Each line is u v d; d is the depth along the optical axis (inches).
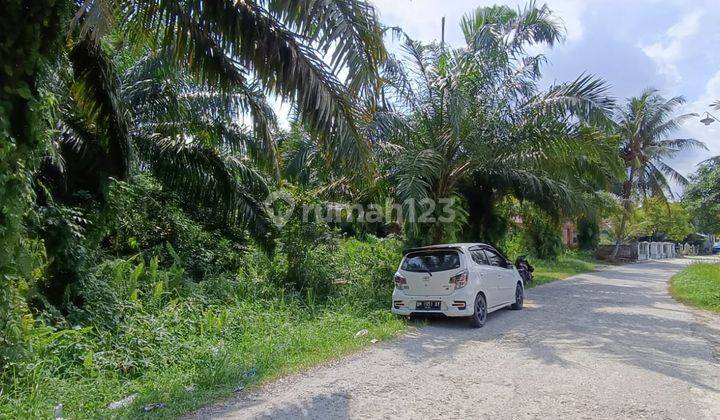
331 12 192.5
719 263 989.2
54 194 310.7
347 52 195.6
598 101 413.7
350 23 198.2
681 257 1830.7
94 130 318.3
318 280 438.9
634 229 1419.8
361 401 195.0
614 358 261.3
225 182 419.2
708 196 933.8
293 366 241.0
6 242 170.2
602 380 221.9
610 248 1375.5
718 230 1068.5
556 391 206.7
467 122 456.8
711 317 399.2
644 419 176.4
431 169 434.3
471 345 294.5
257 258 472.1
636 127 1261.1
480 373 234.2
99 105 277.9
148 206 458.0
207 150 414.6
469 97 443.8
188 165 406.9
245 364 237.3
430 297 353.4
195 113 403.2
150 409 182.2
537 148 445.1
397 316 371.9
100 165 321.1
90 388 196.2
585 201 627.8
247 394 202.2
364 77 199.0
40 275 243.1
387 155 455.8
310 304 376.2
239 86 268.1
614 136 429.4
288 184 465.7
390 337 313.9
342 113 228.7
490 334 327.0
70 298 269.9
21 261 183.0
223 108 388.5
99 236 325.1
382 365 248.2
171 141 401.4
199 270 442.0
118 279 314.8
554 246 1056.2
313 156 456.4
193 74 251.1
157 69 375.2
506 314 411.5
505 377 227.5
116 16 217.6
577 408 187.2
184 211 475.2
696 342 300.8
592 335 321.4
